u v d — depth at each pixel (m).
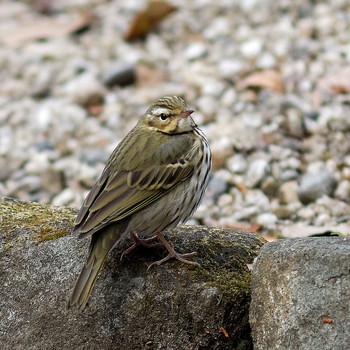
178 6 20.98
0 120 17.38
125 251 9.03
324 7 20.14
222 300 8.54
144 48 19.73
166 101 9.45
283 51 18.41
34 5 22.69
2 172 15.71
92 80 18.31
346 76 17.19
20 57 19.61
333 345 7.67
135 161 8.96
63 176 15.45
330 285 7.75
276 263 8.01
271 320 8.02
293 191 14.18
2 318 9.01
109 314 8.74
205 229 9.69
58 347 8.84
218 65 18.38
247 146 15.21
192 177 9.13
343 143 15.40
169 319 8.64
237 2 20.89
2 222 9.45
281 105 16.36
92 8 22.08
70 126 16.95
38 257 9.08
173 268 8.81
